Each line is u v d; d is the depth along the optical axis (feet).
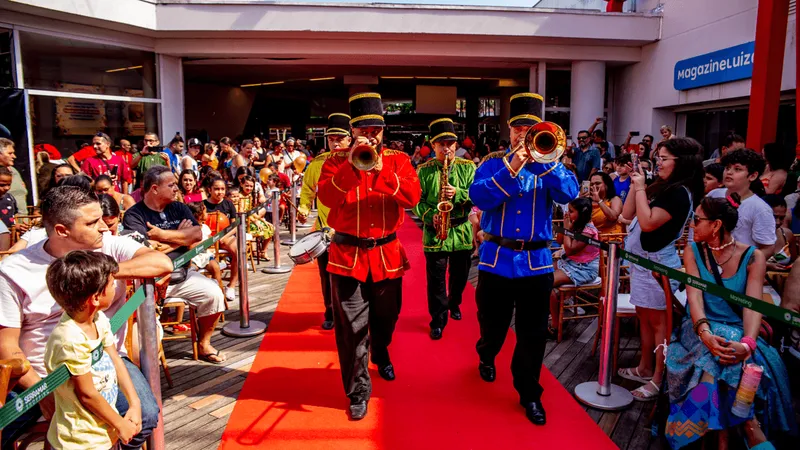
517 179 10.48
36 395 6.15
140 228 13.57
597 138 36.58
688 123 45.50
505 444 10.30
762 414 9.87
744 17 35.50
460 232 15.62
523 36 42.63
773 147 18.97
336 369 13.70
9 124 27.96
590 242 12.61
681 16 41.57
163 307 14.55
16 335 8.28
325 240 14.02
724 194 15.10
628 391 12.37
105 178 18.44
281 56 43.27
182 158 34.09
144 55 41.52
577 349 15.24
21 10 33.32
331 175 11.19
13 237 17.56
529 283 10.94
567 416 11.37
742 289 10.27
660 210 11.68
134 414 7.78
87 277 6.80
